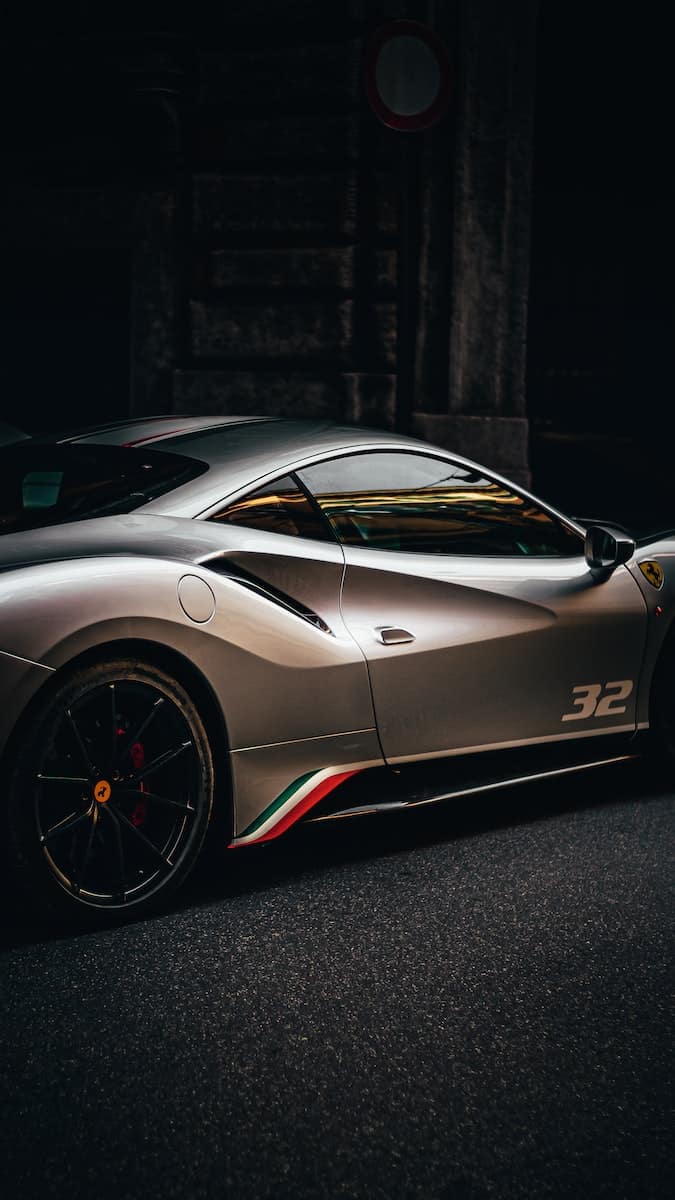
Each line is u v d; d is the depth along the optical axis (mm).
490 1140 2316
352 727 3764
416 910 3475
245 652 3486
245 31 10562
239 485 3688
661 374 16172
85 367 11508
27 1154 2229
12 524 3467
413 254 10773
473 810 4492
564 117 14406
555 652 4309
